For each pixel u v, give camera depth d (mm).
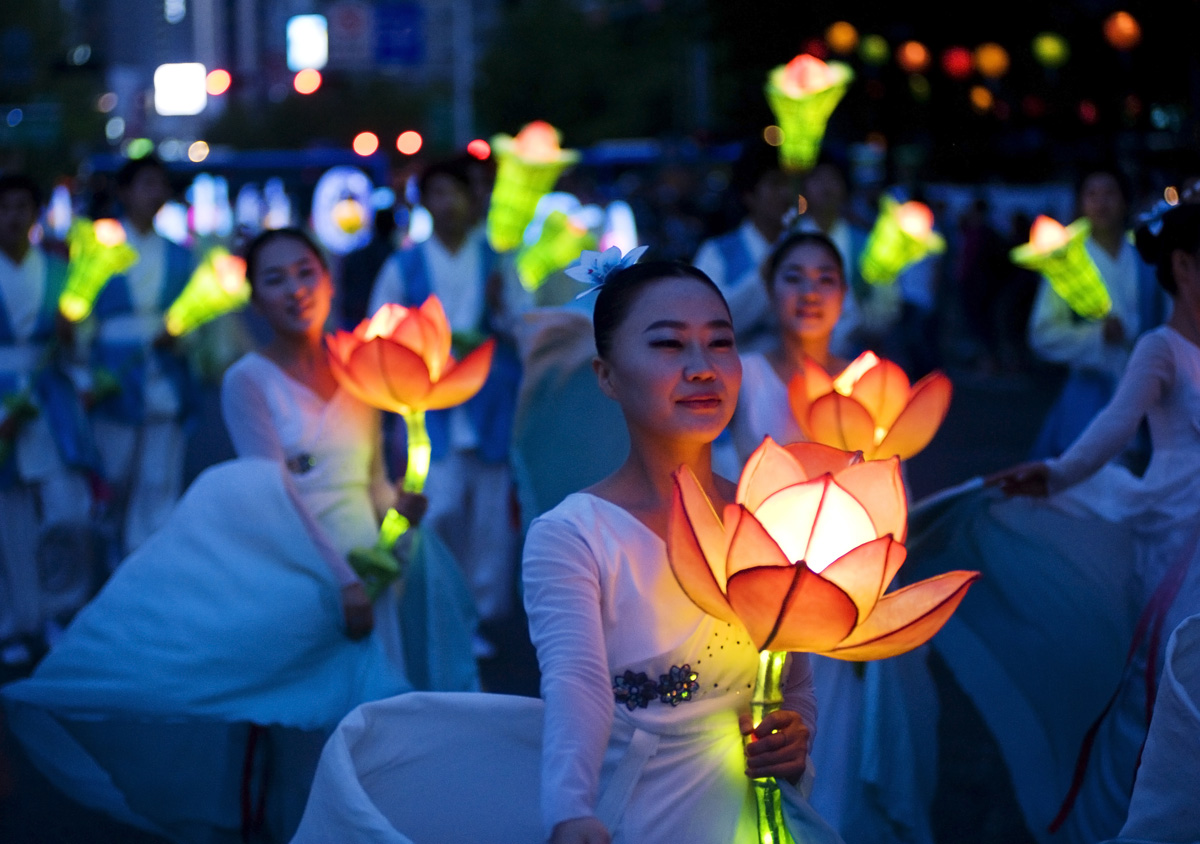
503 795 2209
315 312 3863
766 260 3883
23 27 33688
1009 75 12953
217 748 3801
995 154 16266
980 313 15305
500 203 5777
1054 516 3756
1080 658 3738
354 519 3891
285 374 3879
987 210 15297
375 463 4016
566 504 2174
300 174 24766
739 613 1837
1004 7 12852
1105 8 11742
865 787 3438
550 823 1874
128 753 3797
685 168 23328
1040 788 3736
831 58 14609
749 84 18156
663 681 2123
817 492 1827
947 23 13602
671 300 2111
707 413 2105
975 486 3650
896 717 3490
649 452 2178
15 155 9242
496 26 42312
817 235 3822
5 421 5828
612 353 2158
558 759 1925
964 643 3854
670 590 2125
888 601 1866
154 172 6859
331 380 3918
